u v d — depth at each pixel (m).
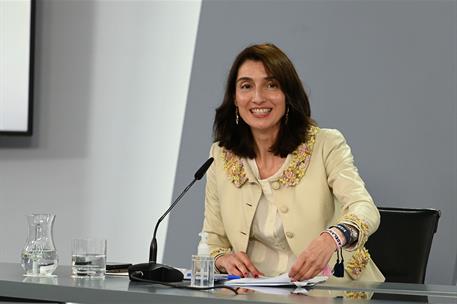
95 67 11.05
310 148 6.89
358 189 6.60
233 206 6.96
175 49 10.78
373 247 7.62
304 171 6.84
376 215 6.33
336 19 10.02
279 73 6.78
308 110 6.98
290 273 5.75
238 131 7.05
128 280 5.76
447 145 9.55
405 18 9.73
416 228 7.56
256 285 5.71
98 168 11.01
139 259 10.84
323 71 10.05
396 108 9.74
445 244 9.50
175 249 10.70
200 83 10.65
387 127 9.77
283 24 10.26
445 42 9.59
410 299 5.18
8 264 6.91
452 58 9.55
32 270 5.98
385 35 9.80
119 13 11.01
